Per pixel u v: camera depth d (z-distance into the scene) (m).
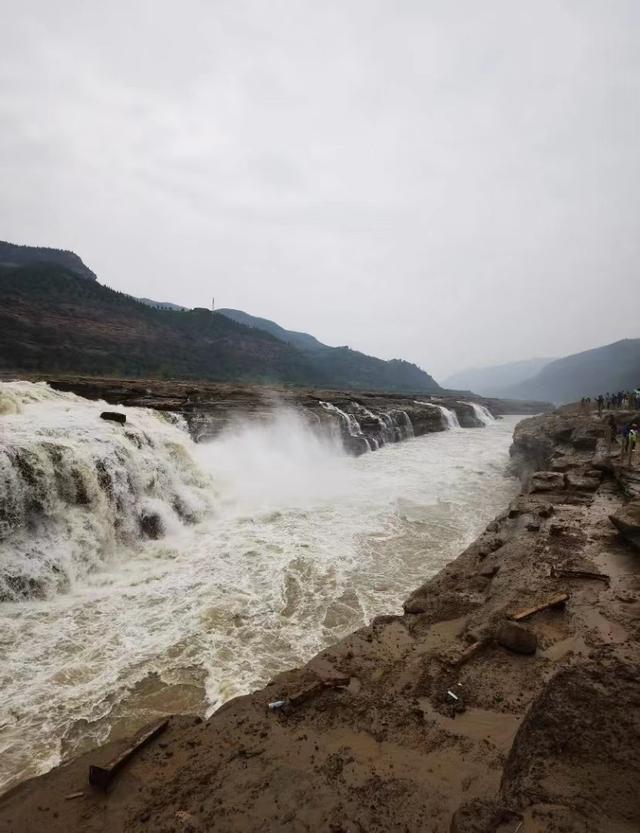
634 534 9.33
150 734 5.02
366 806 3.90
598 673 4.15
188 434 21.50
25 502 10.60
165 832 3.80
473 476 23.02
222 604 9.47
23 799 4.39
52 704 6.61
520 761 3.45
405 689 5.70
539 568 8.84
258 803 4.01
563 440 23.64
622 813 2.80
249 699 5.63
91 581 10.46
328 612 9.23
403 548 12.72
